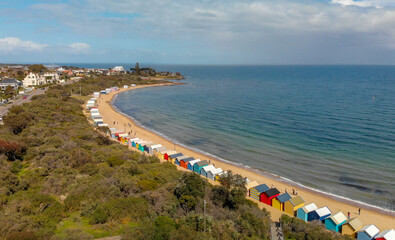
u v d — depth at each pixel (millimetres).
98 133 71188
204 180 44000
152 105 135750
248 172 55219
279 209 40250
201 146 72562
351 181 50469
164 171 45656
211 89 196625
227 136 80625
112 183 37000
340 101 132125
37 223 26156
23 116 69938
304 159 61312
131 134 82062
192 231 25344
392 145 67875
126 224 27594
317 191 47156
